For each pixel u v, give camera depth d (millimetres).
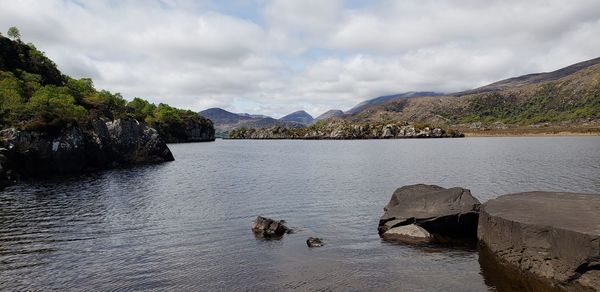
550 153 103500
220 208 39531
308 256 24719
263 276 21469
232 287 20078
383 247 26469
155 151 100562
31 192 49812
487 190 48062
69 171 73188
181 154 137375
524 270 21062
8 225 32406
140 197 46219
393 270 22250
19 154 65000
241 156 124625
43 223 33125
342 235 29438
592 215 21500
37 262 23703
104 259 24266
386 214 30938
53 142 70500
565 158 87000
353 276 21391
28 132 67375
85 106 123125
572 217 21328
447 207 29125
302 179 63094
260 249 26156
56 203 42156
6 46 129125
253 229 30500
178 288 19984
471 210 28281
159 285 20344
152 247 26625
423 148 151125
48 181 61031
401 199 32500
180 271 22266
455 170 71375
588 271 18109
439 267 22656
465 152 120438
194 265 23203
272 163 96125
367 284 20328
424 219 28812
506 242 22703
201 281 20828
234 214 36719
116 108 143250
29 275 21688
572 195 27391
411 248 26156
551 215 22141
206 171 77188
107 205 41125
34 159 67188
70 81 150250
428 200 30672
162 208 39562
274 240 28172
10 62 126188
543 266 20031
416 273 21781
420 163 87438
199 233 30078
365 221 33781
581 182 51344
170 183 58938
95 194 48406
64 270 22422
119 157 90188
